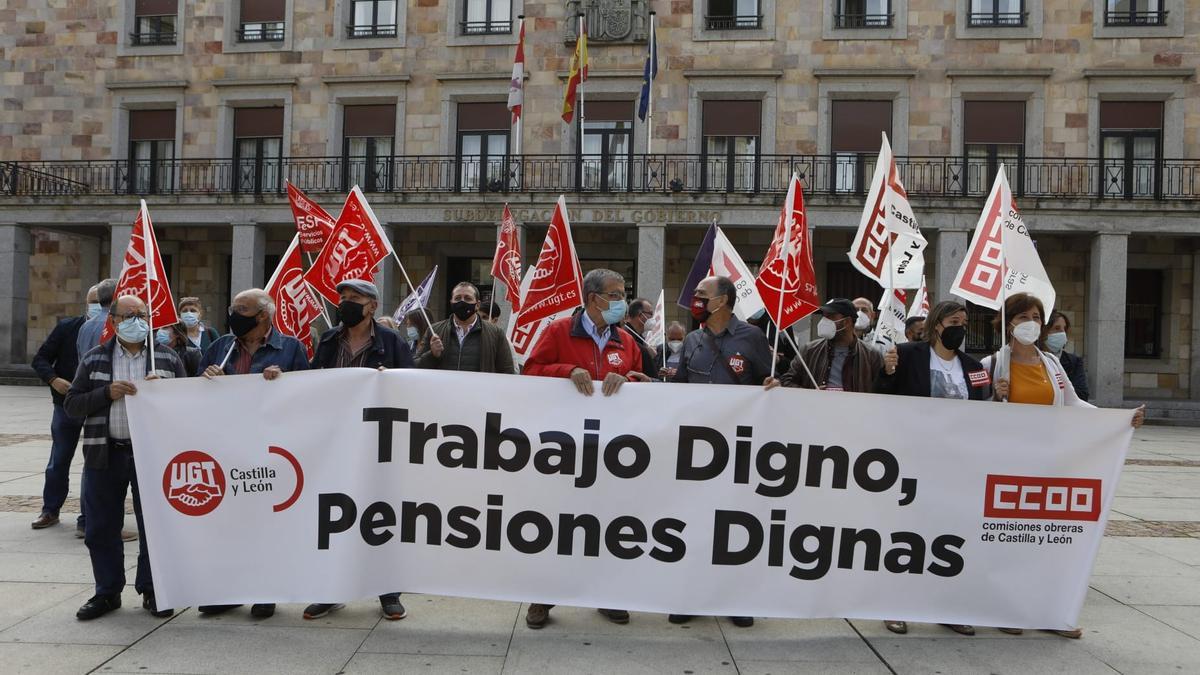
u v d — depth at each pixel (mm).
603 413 4781
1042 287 5723
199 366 5559
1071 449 4773
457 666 4152
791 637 4715
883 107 22375
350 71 24094
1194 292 22125
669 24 22891
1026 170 21750
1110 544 7129
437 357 6320
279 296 8219
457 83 23594
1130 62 21578
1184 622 5051
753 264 22844
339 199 22938
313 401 4766
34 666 4055
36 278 25938
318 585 4684
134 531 6910
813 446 4750
